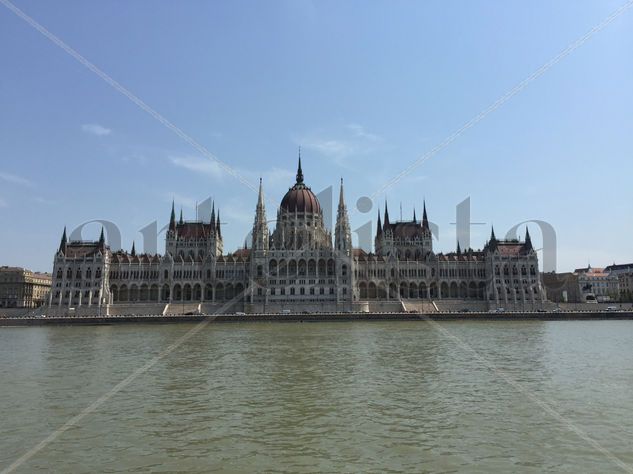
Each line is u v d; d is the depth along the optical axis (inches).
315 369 2571.4
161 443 1393.9
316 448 1347.2
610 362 2778.1
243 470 1201.4
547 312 7003.0
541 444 1374.3
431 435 1451.8
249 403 1831.9
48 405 1827.0
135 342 4060.0
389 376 2354.8
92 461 1266.0
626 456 1285.7
